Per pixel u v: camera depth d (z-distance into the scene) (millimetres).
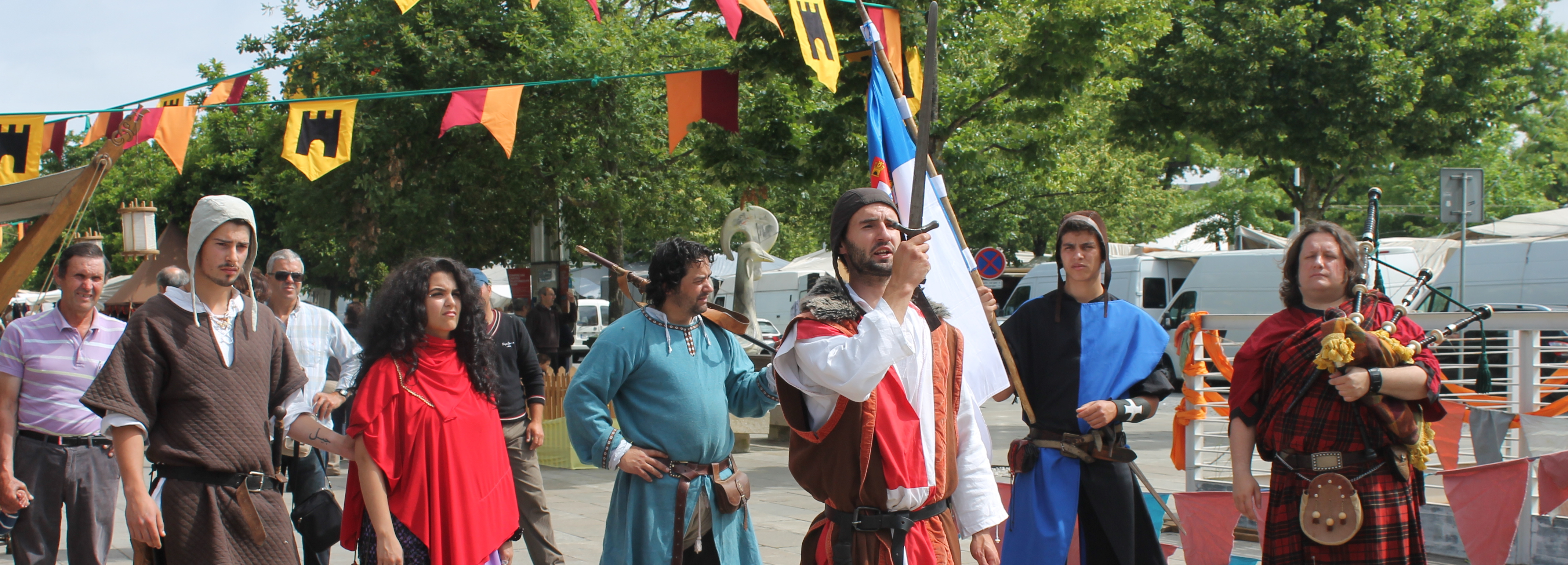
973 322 3516
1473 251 15320
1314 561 3428
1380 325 3434
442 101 15805
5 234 21531
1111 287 20719
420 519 3447
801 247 33125
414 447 3479
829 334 2623
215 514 3389
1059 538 3779
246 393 3500
